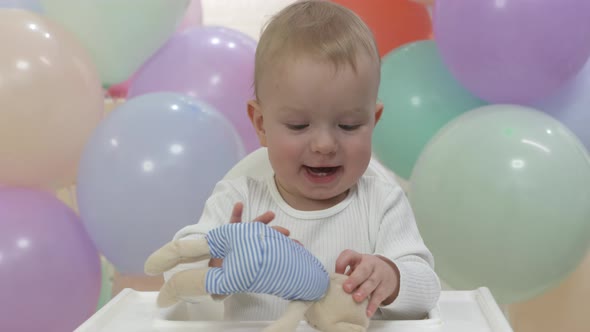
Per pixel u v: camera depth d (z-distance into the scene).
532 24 1.60
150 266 0.79
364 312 0.78
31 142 1.64
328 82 0.84
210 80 1.92
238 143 1.77
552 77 1.66
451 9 1.71
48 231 1.60
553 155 1.52
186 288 0.76
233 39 2.02
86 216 1.69
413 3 2.21
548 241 1.50
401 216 0.98
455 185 1.56
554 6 1.60
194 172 1.64
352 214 0.98
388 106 1.94
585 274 1.78
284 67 0.86
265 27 0.96
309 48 0.85
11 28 1.67
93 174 1.66
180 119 1.69
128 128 1.67
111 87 2.25
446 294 0.98
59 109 1.67
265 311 0.95
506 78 1.68
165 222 1.62
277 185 1.01
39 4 1.99
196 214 1.64
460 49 1.70
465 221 1.54
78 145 1.77
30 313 1.53
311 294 0.75
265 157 1.15
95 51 1.91
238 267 0.73
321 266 0.78
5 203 1.61
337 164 0.88
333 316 0.76
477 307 0.94
